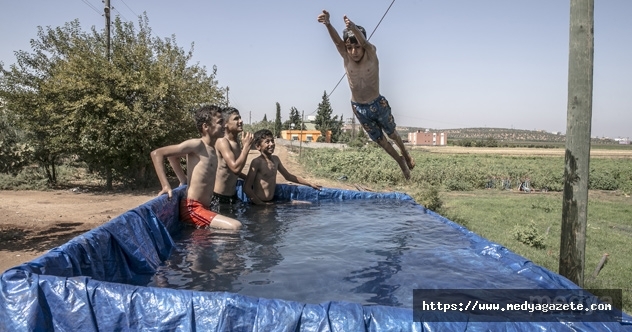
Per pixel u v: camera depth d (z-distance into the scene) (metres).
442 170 27.02
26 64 16.05
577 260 4.00
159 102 16.27
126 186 17.69
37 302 2.46
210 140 6.48
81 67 15.27
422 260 4.59
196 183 6.30
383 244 5.35
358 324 2.38
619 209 17.89
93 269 3.46
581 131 3.96
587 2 3.90
